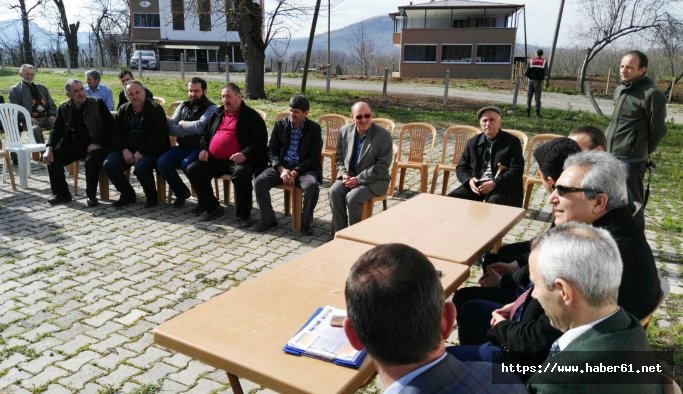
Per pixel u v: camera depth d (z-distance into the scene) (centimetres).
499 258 334
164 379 291
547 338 185
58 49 3481
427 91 1959
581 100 1944
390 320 122
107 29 3791
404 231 332
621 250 214
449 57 3500
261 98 1433
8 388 280
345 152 525
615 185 221
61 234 509
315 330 200
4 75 2052
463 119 1258
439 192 695
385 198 517
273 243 500
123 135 595
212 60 4050
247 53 1407
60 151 601
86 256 457
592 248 157
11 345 319
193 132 583
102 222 547
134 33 3988
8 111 662
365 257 136
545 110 1488
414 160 667
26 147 666
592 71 3694
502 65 3416
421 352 124
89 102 596
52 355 311
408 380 125
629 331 152
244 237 514
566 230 167
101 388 282
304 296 235
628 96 459
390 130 686
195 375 296
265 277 254
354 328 129
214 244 493
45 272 422
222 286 407
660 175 834
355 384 176
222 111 566
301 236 521
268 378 177
